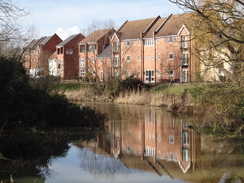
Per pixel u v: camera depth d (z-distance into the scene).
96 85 53.88
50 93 24.27
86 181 12.91
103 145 19.39
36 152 15.93
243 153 17.27
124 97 48.19
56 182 12.64
